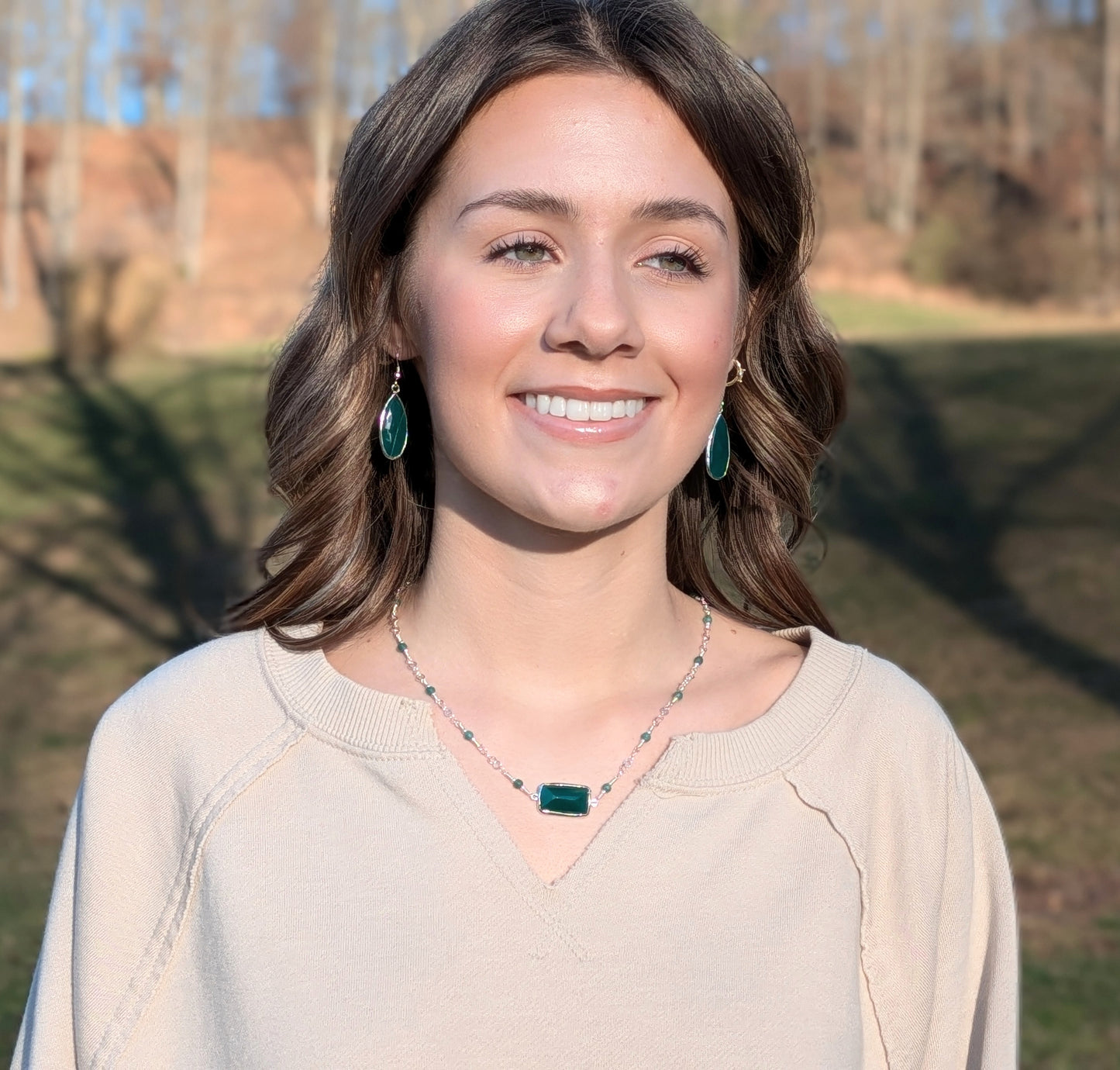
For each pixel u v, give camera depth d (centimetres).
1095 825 655
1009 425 1548
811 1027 156
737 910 159
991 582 1062
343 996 153
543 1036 151
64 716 855
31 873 617
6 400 1952
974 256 3294
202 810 167
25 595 1126
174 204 3459
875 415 1627
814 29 4062
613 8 168
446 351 164
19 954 538
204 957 163
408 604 189
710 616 191
